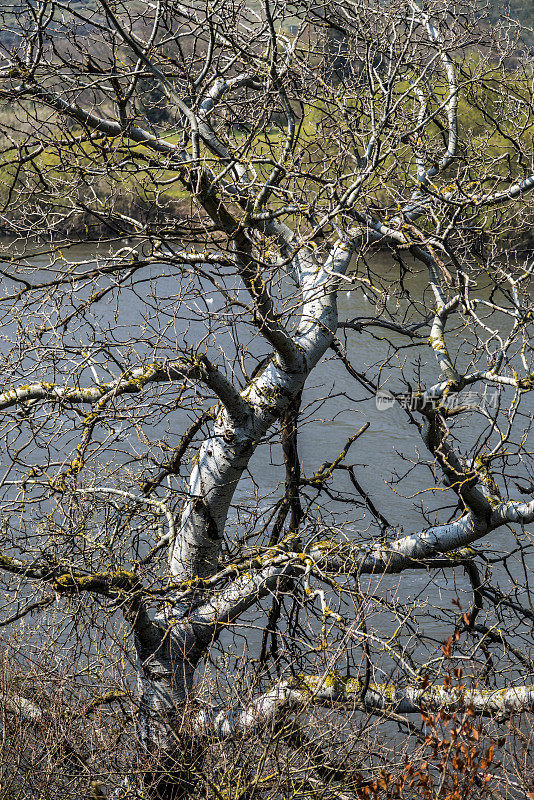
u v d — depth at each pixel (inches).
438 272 541.3
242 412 469.4
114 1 413.7
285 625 614.5
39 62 399.5
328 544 511.5
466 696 462.0
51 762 468.1
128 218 422.9
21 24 405.4
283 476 1478.8
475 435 1253.7
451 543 498.9
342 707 446.3
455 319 1371.8
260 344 911.7
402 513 1317.7
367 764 470.9
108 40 420.8
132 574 472.4
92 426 454.0
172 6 423.2
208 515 490.6
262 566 474.6
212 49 399.2
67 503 492.4
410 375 1065.5
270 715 440.1
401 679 491.5
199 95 402.9
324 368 1887.3
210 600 494.3
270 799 416.2
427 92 538.3
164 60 415.2
